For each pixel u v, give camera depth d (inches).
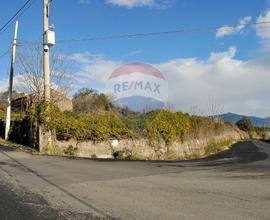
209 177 478.6
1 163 542.0
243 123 2844.5
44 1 758.5
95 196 346.9
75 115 796.0
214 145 1242.6
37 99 882.1
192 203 329.4
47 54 763.4
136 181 427.2
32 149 745.0
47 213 290.8
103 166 548.7
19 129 870.4
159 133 891.4
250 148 1312.7
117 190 374.9
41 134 729.6
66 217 281.3
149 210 303.3
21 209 300.7
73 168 514.9
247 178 477.1
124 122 847.7
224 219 282.5
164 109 960.3
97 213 292.5
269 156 912.3
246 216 291.7
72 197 341.7
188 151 995.9
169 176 473.1
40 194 351.3
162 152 893.8
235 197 357.1
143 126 866.1
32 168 503.5
